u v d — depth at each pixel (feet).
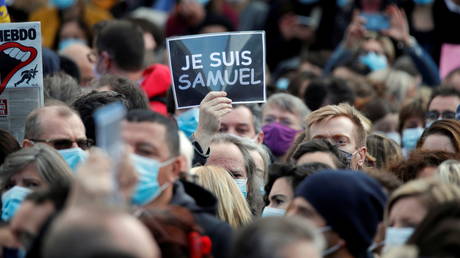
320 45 97.14
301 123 63.21
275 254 29.22
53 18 86.38
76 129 43.83
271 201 42.91
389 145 54.24
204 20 97.66
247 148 50.65
